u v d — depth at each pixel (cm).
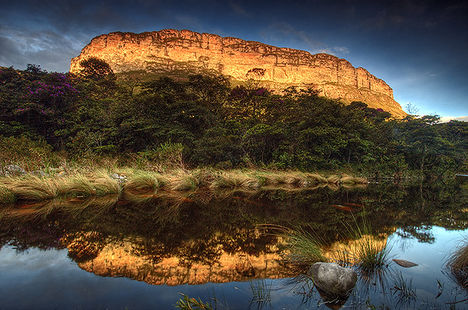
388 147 1683
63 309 133
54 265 193
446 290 169
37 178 512
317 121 1370
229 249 242
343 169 1350
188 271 190
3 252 218
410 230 328
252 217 384
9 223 314
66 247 234
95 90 1738
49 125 1429
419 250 248
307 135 1348
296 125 1388
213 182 755
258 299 151
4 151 732
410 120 2025
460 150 2084
